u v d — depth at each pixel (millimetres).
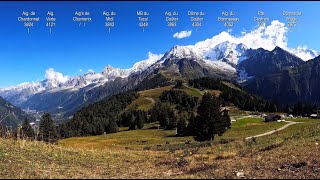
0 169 18641
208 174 17547
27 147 27141
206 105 91562
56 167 20703
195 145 51219
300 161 20250
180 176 17016
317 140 29828
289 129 116062
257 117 194250
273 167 19281
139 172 19594
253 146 31969
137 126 188750
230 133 119250
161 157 29438
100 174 18547
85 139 147125
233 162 22109
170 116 175750
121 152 32656
